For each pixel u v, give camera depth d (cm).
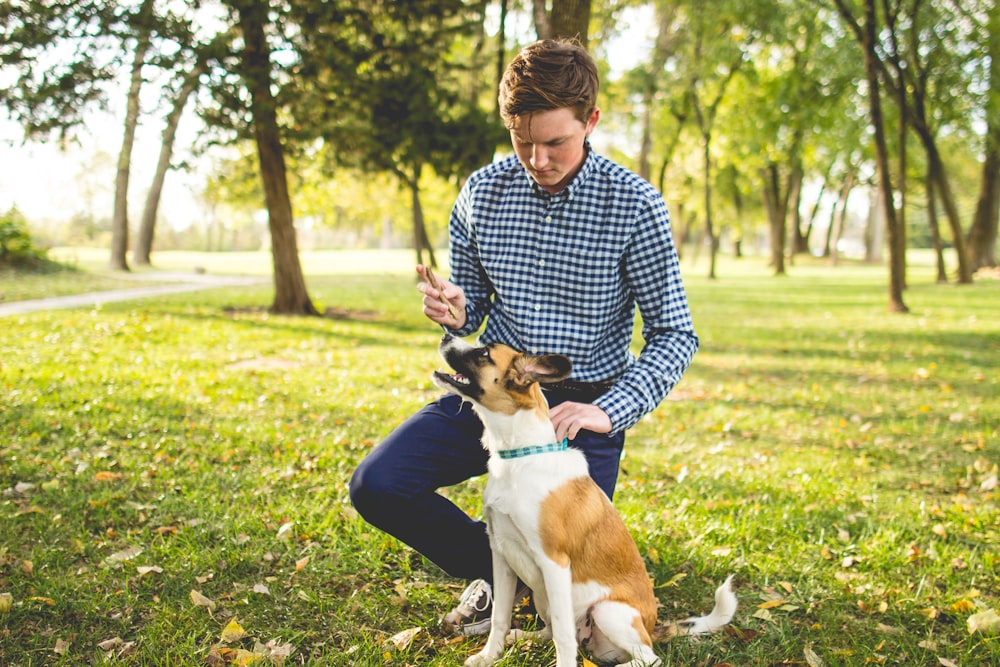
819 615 332
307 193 2609
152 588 339
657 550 389
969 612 332
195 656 288
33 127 1173
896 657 301
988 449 593
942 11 2044
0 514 407
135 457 521
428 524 302
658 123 3159
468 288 324
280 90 1316
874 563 381
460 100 1539
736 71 2697
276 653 289
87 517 414
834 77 2186
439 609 335
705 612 341
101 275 2408
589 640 289
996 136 2445
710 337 1295
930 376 906
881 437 636
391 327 1371
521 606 338
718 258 5581
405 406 714
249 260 4550
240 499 449
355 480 294
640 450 599
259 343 1102
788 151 2922
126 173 2788
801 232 5359
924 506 457
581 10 666
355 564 366
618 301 296
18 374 780
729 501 466
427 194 3045
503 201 296
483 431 299
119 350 984
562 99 249
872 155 2575
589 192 281
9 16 1129
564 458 276
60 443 544
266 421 639
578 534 274
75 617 314
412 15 1356
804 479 512
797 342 1223
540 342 296
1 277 2014
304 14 1251
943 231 6975
